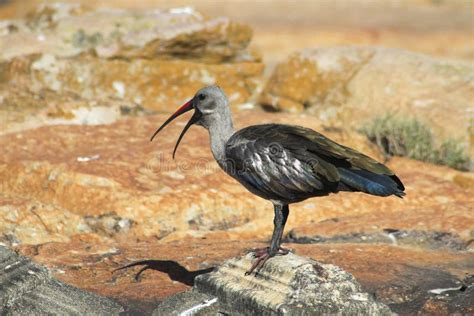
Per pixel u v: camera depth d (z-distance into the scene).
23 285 9.79
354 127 18.50
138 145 16.28
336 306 9.27
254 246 12.62
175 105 19.98
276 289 9.55
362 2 52.81
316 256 12.12
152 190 14.16
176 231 13.60
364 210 14.45
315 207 14.33
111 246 12.58
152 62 20.11
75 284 11.20
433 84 18.56
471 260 12.20
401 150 17.78
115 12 21.33
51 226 13.34
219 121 10.91
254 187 10.31
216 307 9.99
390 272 11.60
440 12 49.66
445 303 10.60
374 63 19.30
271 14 48.97
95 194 13.97
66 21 20.83
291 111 19.53
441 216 13.58
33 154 15.65
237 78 20.80
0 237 12.96
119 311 10.29
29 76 19.45
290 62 20.09
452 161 17.17
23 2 46.03
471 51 39.28
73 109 18.22
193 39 20.22
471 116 17.52
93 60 19.86
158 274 11.54
